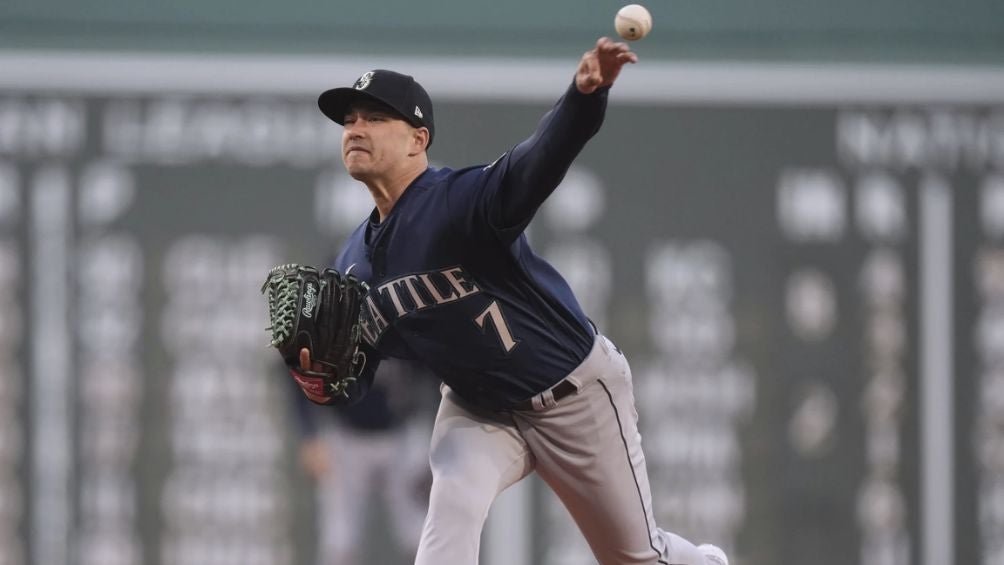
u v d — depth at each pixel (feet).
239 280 67.97
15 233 67.21
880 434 68.44
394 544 67.97
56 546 67.41
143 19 68.39
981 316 68.44
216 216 67.97
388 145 34.27
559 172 31.78
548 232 68.33
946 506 68.33
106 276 67.62
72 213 67.46
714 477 68.33
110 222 67.62
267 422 68.28
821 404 68.39
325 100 34.81
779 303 68.39
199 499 68.13
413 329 35.22
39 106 67.62
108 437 67.77
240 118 68.18
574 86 30.89
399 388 67.41
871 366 68.44
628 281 68.33
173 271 67.82
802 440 68.39
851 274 68.49
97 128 67.77
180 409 68.03
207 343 67.97
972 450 68.33
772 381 68.39
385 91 34.17
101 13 68.28
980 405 68.33
